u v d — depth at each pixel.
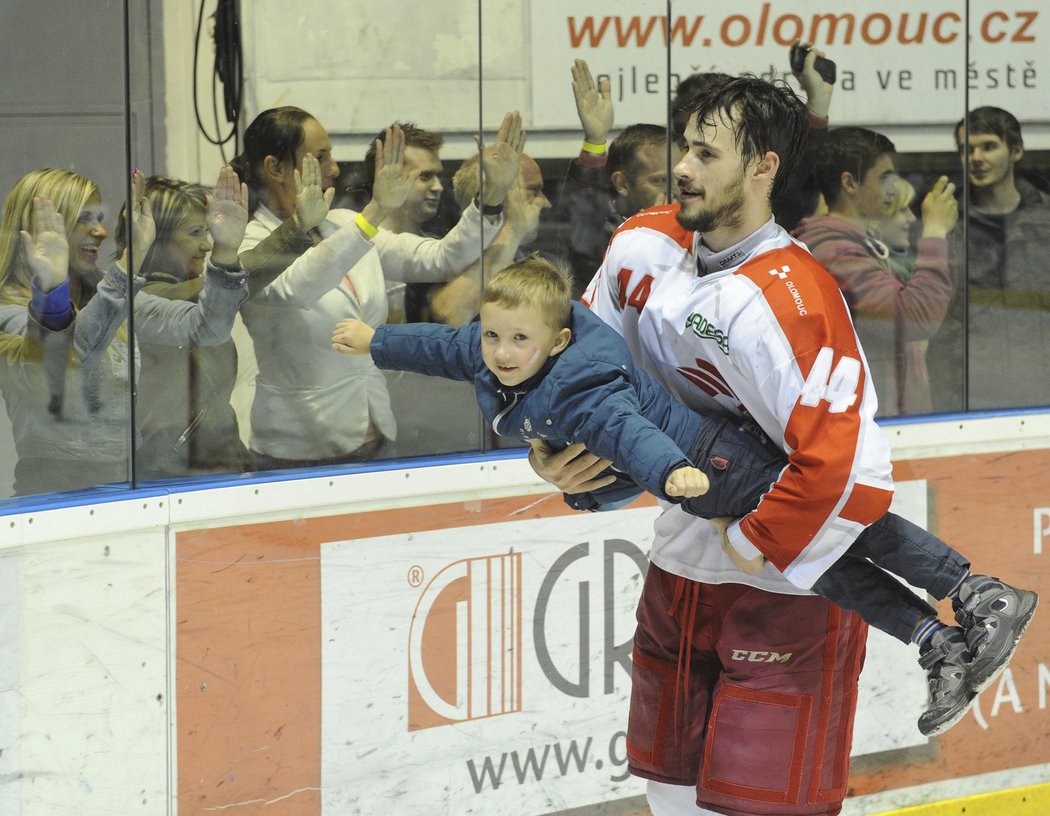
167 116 4.67
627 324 4.20
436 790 5.20
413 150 5.15
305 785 4.93
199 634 4.66
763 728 4.16
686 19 5.63
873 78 5.93
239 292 4.84
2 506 4.29
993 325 6.24
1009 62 6.16
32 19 4.39
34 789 4.32
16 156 4.40
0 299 4.38
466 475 5.15
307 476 4.87
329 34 4.93
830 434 3.66
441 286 5.31
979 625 3.75
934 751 6.07
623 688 5.56
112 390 4.62
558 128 5.45
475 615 5.23
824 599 4.15
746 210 3.85
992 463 6.08
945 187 6.10
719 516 3.91
